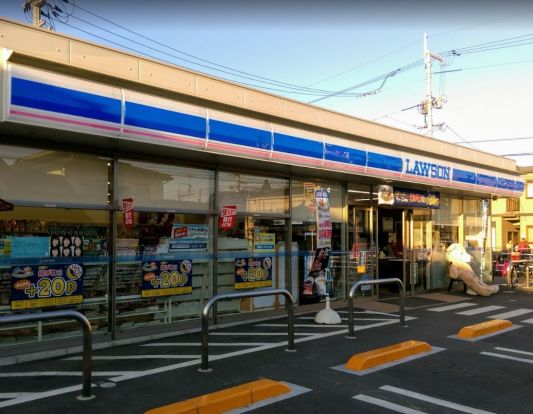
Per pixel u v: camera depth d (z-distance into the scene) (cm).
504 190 1569
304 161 919
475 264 1611
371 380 552
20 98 569
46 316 454
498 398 497
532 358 655
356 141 1054
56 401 480
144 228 817
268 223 1014
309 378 557
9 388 524
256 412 455
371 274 1235
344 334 799
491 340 765
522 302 1216
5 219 675
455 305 1156
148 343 748
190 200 878
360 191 1220
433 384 540
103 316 762
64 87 607
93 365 617
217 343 740
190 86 778
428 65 2802
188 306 873
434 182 1260
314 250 1102
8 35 591
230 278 943
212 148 770
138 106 677
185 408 434
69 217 734
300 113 957
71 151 730
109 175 775
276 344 728
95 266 756
